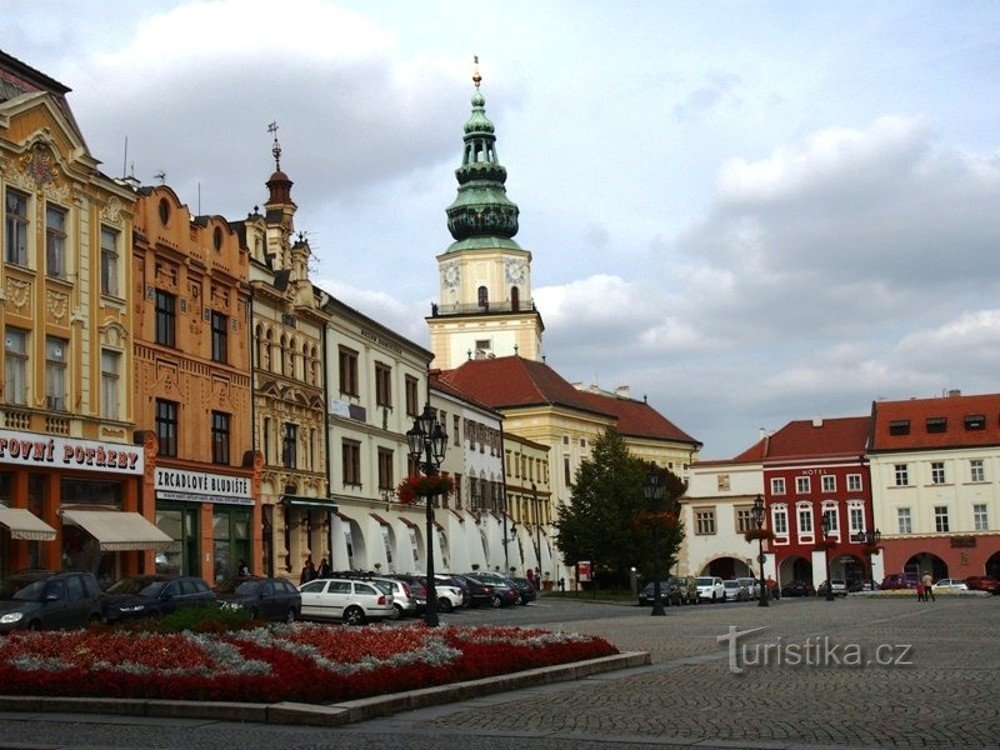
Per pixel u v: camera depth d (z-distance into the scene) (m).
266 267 63.00
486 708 18.98
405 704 18.62
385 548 75.00
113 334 48.34
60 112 45.62
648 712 18.11
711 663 26.92
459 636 24.30
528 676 22.20
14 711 18.45
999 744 14.59
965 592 93.06
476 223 148.38
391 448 79.31
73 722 17.33
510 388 120.88
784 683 21.92
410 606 55.28
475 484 96.75
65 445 44.41
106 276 48.44
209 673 18.62
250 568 58.09
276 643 21.11
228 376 57.56
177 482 51.88
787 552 126.12
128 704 18.02
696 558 128.88
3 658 20.03
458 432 93.94
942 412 122.94
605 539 92.62
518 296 147.62
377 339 77.75
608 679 23.61
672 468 147.50
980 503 119.50
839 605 72.69
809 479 126.06
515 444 109.19
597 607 75.50
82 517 44.78
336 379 70.62
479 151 151.12
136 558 49.00
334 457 69.75
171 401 52.59
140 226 51.00
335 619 49.53
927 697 19.31
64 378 45.62
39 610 32.31
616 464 95.31
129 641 20.58
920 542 120.44
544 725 16.95
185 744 15.35
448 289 148.38
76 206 46.50
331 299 69.50
